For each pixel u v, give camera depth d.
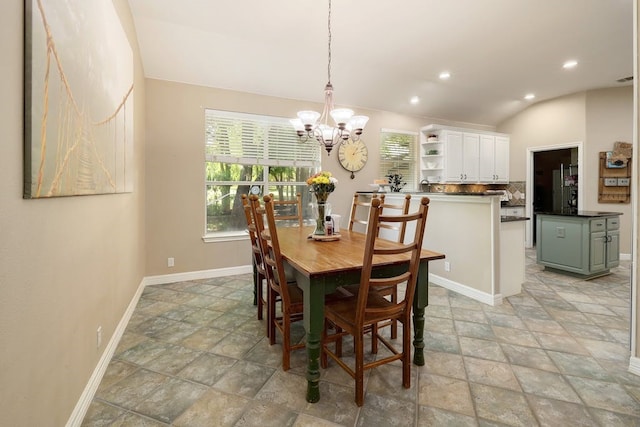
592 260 3.75
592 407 1.57
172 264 3.69
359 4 2.70
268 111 4.15
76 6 1.35
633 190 1.88
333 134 2.77
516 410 1.55
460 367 1.93
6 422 0.92
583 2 2.71
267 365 1.98
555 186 5.91
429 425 1.46
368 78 4.18
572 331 2.42
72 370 1.42
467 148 5.53
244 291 3.38
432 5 2.72
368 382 1.80
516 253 3.27
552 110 5.36
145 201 3.51
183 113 3.67
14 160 0.96
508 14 2.87
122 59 2.19
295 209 4.50
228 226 4.14
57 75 1.18
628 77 4.45
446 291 3.35
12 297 0.95
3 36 0.91
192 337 2.34
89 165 1.53
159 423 1.48
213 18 2.88
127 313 2.59
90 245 1.67
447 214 3.43
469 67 3.99
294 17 2.88
